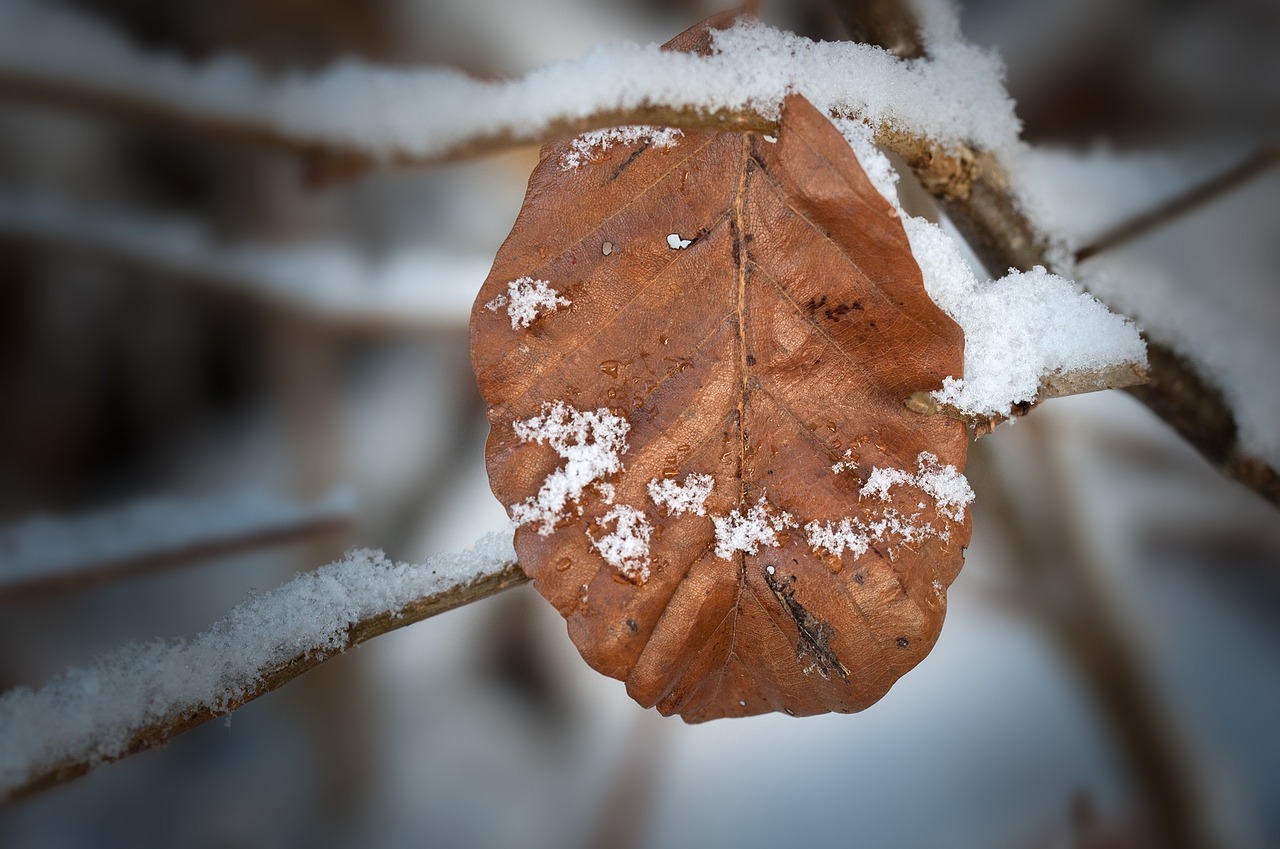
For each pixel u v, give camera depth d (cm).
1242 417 31
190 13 34
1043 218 31
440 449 42
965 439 28
